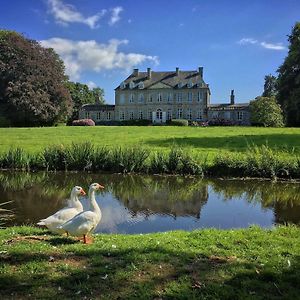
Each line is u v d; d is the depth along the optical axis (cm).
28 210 1154
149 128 4647
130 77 8425
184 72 8212
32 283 493
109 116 8344
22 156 1981
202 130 4131
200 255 607
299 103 5066
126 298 461
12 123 5641
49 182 1647
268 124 5662
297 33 5388
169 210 1198
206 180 1708
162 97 8012
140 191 1486
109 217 1107
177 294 471
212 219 1098
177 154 1864
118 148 2084
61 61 6338
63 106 6025
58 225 710
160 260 576
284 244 679
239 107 7575
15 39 5716
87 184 1612
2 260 565
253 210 1211
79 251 609
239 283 505
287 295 473
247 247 661
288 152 2025
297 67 5344
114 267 547
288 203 1309
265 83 9812
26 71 5628
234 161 1780
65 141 2794
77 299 457
